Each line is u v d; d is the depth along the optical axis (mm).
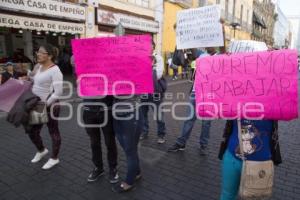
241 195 2059
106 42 2902
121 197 3170
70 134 5312
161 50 18188
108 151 3385
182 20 4469
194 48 4535
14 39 11578
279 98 2010
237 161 2127
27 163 3977
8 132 5340
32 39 12016
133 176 3227
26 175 3635
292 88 1981
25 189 3305
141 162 4078
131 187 3291
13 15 9227
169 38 19094
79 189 3328
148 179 3578
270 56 2035
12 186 3363
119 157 4230
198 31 4359
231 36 31109
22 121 3473
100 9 12664
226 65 2137
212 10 4188
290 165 4125
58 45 13297
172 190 3328
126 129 3062
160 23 17750
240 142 2078
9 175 3623
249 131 2082
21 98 3502
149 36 2830
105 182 3484
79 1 11781
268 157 2064
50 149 4496
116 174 3463
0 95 3514
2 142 4793
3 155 4242
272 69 2025
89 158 4188
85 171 3775
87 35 12211
